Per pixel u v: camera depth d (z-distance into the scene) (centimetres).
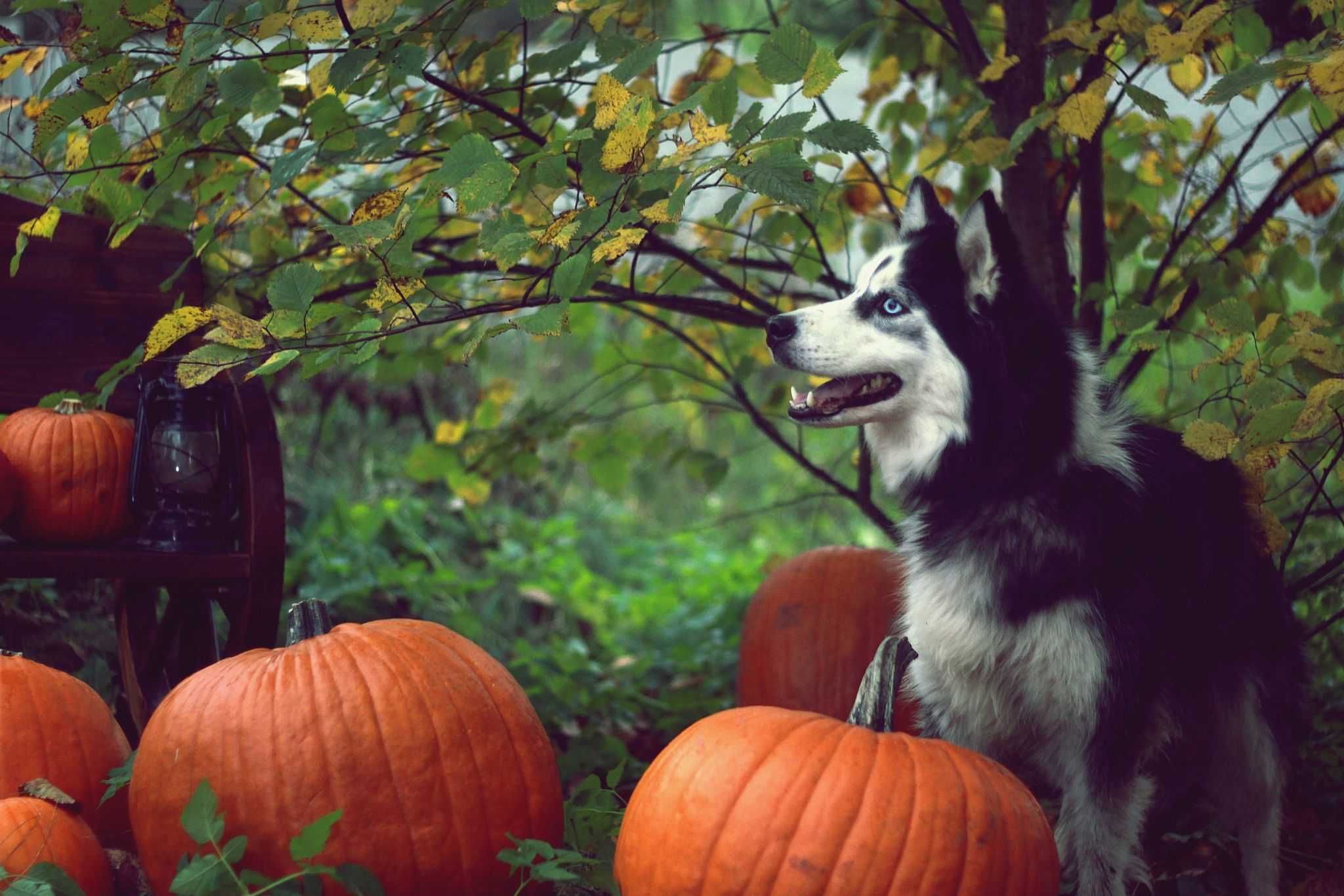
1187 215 434
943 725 311
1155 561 294
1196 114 489
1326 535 426
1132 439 312
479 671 260
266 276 372
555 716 463
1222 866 338
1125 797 286
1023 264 302
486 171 241
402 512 633
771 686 411
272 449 319
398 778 235
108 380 306
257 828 229
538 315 242
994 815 224
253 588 313
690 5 605
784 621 414
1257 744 318
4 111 358
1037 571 286
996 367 297
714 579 714
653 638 624
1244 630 317
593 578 686
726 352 450
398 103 349
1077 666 283
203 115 324
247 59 283
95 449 317
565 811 297
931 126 461
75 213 342
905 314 304
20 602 405
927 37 433
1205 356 571
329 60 289
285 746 231
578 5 329
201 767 233
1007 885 221
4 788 254
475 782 243
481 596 608
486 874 243
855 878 214
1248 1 293
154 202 314
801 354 306
